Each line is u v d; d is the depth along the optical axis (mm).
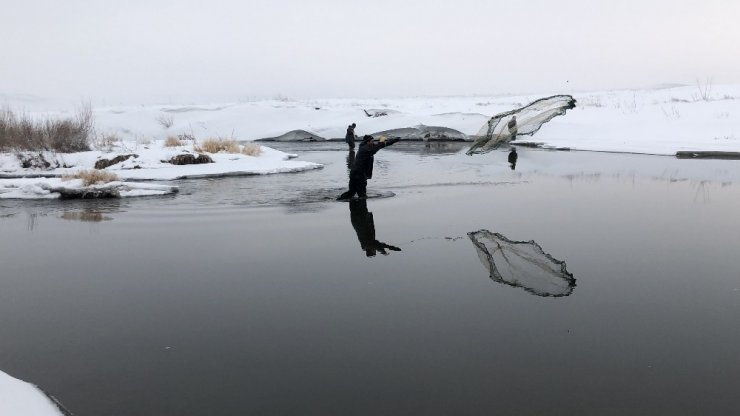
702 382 3643
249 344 4320
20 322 4863
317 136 37250
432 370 3838
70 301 5410
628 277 5961
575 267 6352
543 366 3885
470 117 37031
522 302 5188
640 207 10352
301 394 3535
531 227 8586
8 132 20359
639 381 3660
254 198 11914
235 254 7164
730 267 6328
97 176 13430
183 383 3711
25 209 10891
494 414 3270
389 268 6398
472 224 8844
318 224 9016
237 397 3510
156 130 40781
